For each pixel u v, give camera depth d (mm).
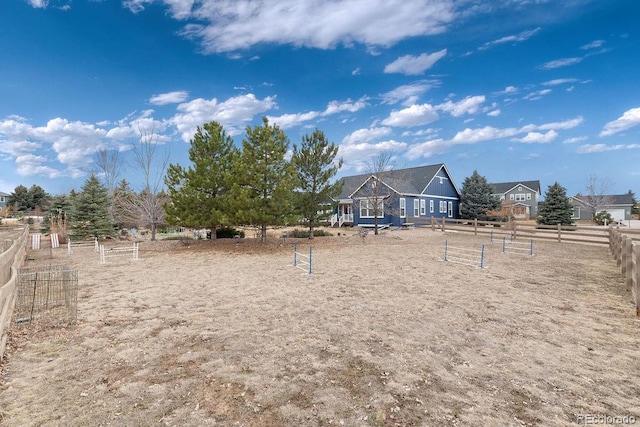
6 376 3602
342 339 4688
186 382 3490
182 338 4750
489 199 36125
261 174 14602
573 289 7555
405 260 11883
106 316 5746
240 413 2941
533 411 2951
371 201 24562
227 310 6102
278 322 5426
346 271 9844
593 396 3205
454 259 12000
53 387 3381
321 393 3268
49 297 6973
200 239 18328
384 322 5398
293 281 8531
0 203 61938
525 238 19703
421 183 31172
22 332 4930
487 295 7055
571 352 4215
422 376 3613
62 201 24156
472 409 2984
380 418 2857
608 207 46000
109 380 3531
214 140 16328
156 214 18906
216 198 15883
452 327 5156
